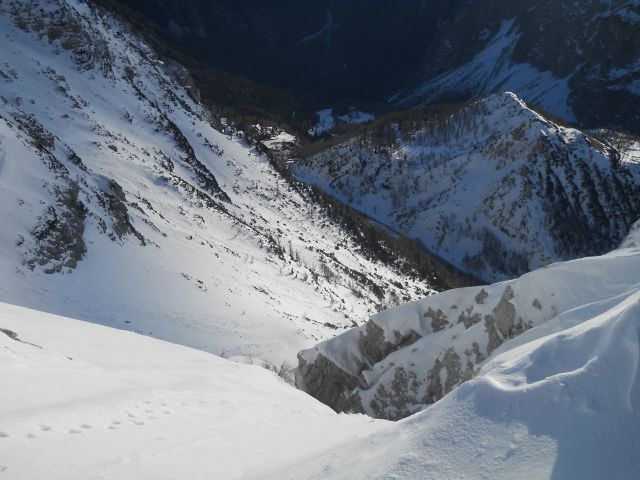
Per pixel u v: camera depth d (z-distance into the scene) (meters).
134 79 97.00
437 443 5.39
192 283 47.09
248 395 17.19
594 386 5.23
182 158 84.06
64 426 10.31
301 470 6.52
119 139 73.56
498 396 5.57
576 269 20.45
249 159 111.88
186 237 58.09
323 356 31.78
